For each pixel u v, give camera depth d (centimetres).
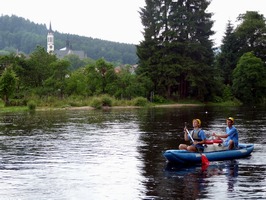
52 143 1788
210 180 1099
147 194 964
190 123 2706
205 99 6394
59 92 4991
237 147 1464
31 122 2770
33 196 953
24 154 1509
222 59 7312
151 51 6153
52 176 1153
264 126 2488
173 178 1125
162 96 6006
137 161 1371
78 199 930
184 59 6006
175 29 6156
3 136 2014
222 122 2794
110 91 5319
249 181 1088
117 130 2292
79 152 1556
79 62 15200
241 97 6644
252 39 7375
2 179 1116
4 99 4466
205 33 6266
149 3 6169
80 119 3044
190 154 1316
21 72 5234
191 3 6234
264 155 1480
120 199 927
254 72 6456
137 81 5628
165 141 1841
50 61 5556
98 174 1179
